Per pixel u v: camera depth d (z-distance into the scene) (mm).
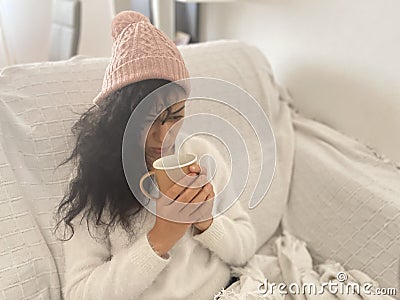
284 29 1325
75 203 737
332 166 1082
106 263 734
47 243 850
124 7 1621
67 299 736
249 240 902
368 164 1077
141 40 647
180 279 796
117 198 718
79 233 741
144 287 715
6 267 794
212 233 816
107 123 685
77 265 734
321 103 1266
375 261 944
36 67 936
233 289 850
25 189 852
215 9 1588
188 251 812
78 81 940
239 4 1473
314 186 1103
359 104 1144
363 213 984
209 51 1155
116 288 699
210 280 847
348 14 1112
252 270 900
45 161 869
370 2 1049
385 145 1095
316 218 1079
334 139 1156
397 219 920
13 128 864
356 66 1127
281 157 1171
